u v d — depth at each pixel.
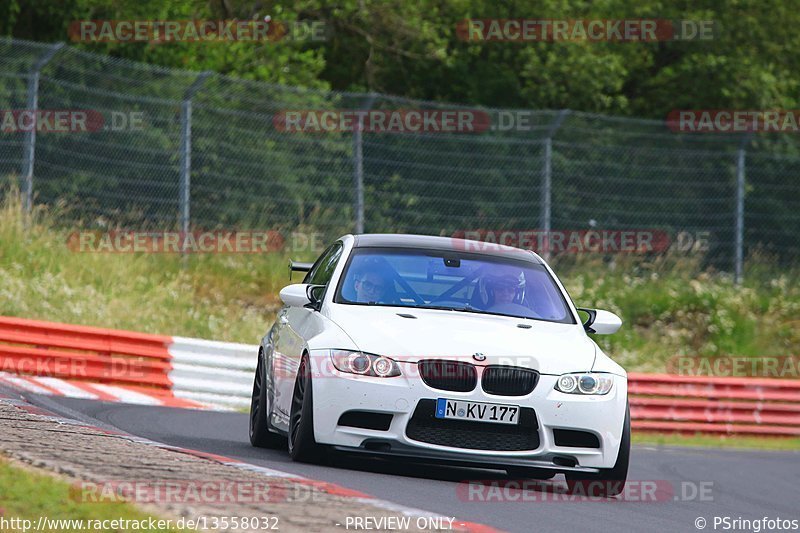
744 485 36.41
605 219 82.31
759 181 88.19
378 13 92.88
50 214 66.81
